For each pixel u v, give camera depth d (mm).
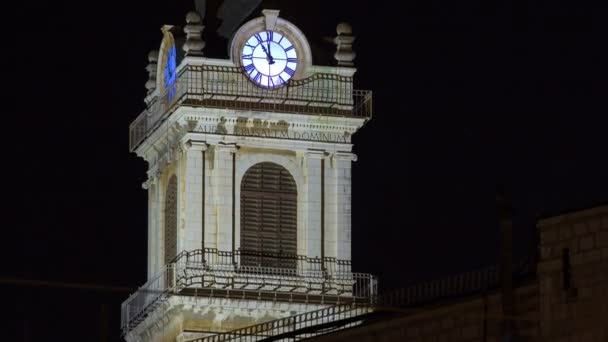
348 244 171250
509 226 99625
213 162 170250
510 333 99000
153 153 175375
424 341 103188
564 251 97375
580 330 96812
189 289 168500
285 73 171625
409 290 105188
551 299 97812
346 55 172500
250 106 170500
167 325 170250
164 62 173625
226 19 172000
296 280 170125
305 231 171000
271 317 169625
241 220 170375
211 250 169625
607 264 96125
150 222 175250
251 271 169750
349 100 172000
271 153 171125
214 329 169125
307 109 171375
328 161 172000
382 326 105250
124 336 174000
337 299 170125
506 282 99438
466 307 101188
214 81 170250
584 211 96938
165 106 173125
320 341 108688
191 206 170000
